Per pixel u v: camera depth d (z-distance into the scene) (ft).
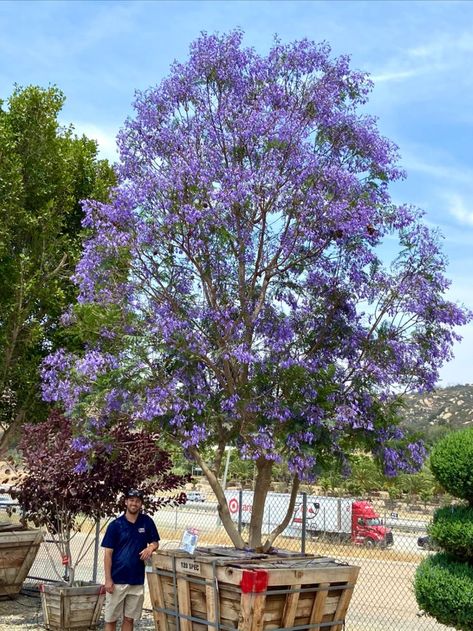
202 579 26.71
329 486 114.32
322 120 31.71
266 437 28.09
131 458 36.24
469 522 25.32
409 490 127.85
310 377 28.99
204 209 30.19
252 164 31.63
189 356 29.86
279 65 32.65
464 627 24.76
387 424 29.91
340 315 31.63
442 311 30.17
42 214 48.85
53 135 50.85
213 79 32.55
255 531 31.30
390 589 55.16
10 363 47.98
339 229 30.09
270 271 31.73
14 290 46.55
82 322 31.17
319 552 72.59
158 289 31.60
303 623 26.53
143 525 30.35
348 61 32.55
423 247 30.50
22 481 37.35
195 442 29.07
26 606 40.65
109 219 31.55
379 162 31.83
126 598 29.91
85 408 29.99
